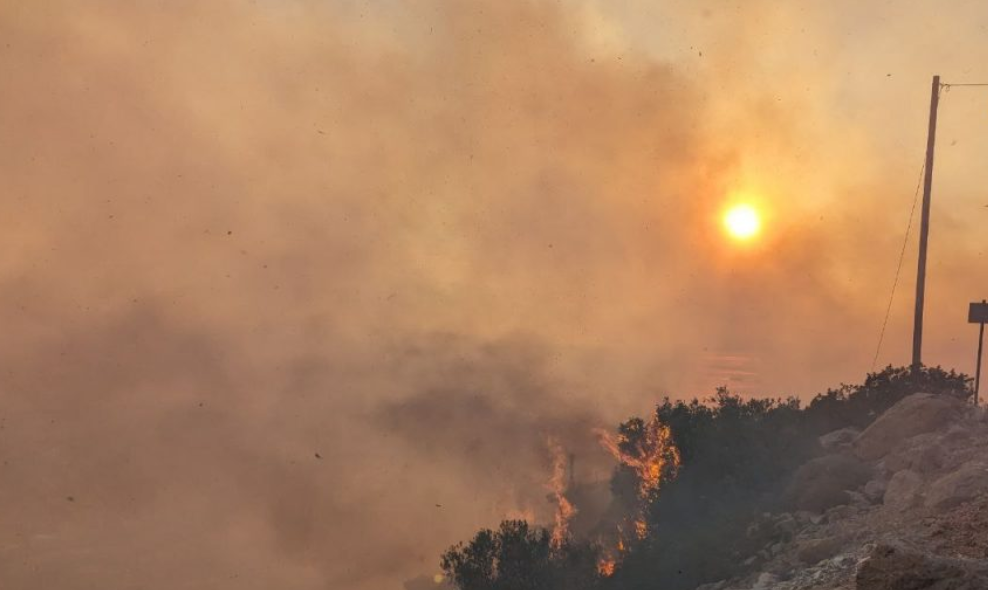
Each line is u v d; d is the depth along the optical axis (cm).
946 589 724
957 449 1423
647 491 1797
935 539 1074
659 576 1438
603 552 1755
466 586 1641
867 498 1391
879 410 1964
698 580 1371
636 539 1664
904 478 1334
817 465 1488
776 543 1343
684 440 1711
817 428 1886
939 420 1564
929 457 1375
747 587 1198
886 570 755
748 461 1630
